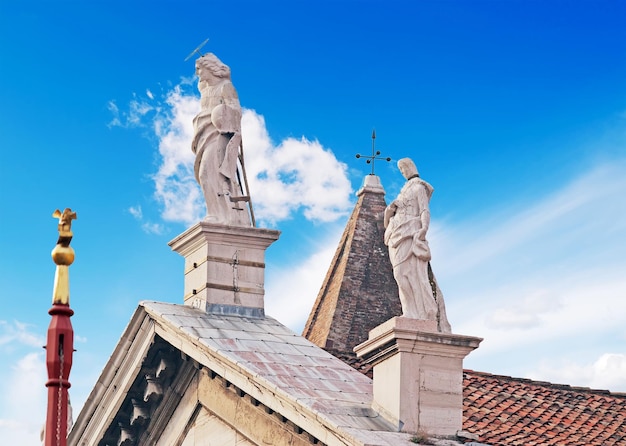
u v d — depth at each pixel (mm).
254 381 28000
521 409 31922
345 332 43219
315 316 44719
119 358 31266
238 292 31156
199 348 29469
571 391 33344
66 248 23469
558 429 31312
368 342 27469
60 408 22875
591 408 32500
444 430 26734
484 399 32031
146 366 31047
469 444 26672
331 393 27609
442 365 27062
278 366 28531
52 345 23062
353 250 45156
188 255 31844
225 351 28859
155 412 31656
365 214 46188
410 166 28562
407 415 26609
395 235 27766
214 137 31891
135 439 32188
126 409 31922
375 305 44031
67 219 23547
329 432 26391
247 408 29203
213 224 31203
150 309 30375
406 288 27438
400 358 26844
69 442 32844
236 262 31297
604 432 31469
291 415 27219
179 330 29734
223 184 31766
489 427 30703
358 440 25578
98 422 32156
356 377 28734
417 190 28031
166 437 31609
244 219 31688
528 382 33469
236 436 29578
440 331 27281
